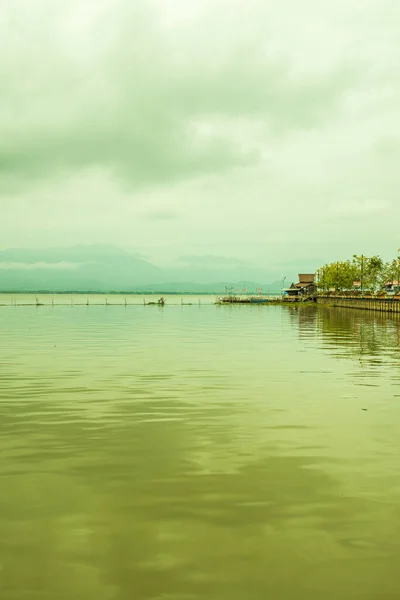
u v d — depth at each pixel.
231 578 7.93
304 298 193.62
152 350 38.88
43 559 8.46
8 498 10.86
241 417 17.91
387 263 151.62
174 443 14.85
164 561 8.39
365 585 7.78
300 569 8.17
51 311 126.81
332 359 33.34
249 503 10.57
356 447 14.42
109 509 10.30
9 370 28.48
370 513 10.10
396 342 45.25
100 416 18.05
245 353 36.88
